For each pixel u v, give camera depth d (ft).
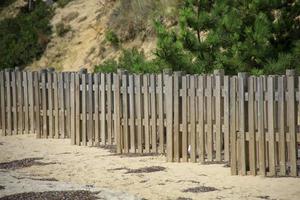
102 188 47.55
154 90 65.82
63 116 78.79
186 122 61.26
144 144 67.62
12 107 84.48
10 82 84.33
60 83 78.59
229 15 72.38
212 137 60.70
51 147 72.79
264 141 53.01
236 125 53.88
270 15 74.33
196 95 60.90
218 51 74.02
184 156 61.41
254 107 53.21
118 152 67.82
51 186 47.47
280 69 67.41
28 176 54.29
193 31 79.41
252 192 46.91
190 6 77.15
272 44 73.67
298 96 52.19
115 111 68.33
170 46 73.56
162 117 65.36
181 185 50.29
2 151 70.90
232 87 54.08
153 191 48.24
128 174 55.67
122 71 68.69
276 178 52.16
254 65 72.13
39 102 80.79
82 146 73.00
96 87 72.84
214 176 53.78
